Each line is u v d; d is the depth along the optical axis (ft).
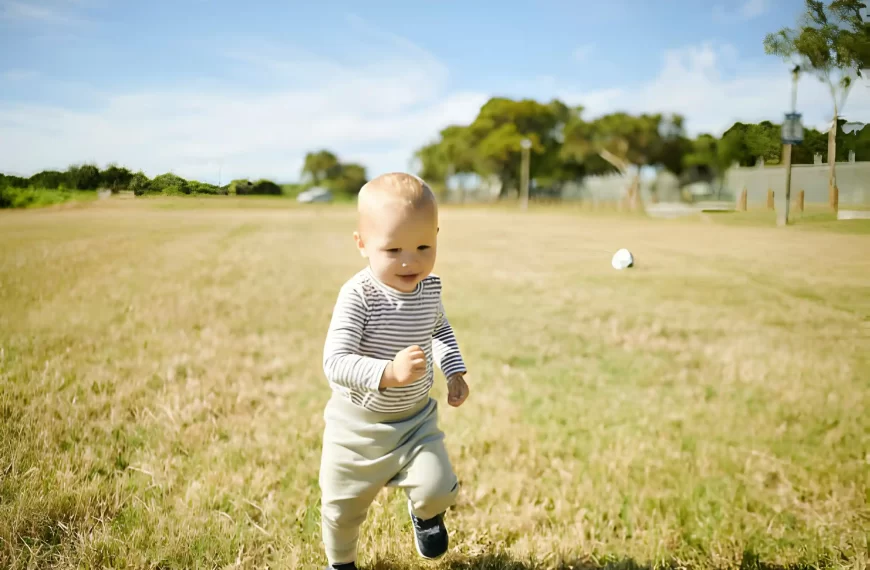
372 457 6.79
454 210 142.31
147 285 23.12
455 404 7.62
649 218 76.33
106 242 33.58
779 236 32.12
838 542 7.82
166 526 7.57
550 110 214.07
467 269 31.58
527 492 9.02
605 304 22.75
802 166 32.53
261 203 82.38
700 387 13.88
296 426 10.95
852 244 27.45
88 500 7.93
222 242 39.58
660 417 12.09
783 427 11.49
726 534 7.95
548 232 57.16
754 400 13.17
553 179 205.67
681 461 10.03
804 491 9.19
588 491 8.94
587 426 11.55
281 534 7.64
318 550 7.47
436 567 7.27
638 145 176.55
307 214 79.46
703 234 40.60
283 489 8.82
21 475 8.43
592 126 194.18
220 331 17.46
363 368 6.24
